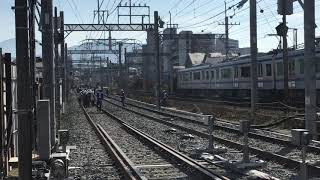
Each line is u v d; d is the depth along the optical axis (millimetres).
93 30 42781
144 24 44250
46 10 14430
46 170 10438
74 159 14812
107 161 14391
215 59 80375
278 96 35375
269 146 16719
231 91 45375
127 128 25109
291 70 33188
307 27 17516
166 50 88250
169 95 65938
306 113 17406
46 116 10719
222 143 17891
